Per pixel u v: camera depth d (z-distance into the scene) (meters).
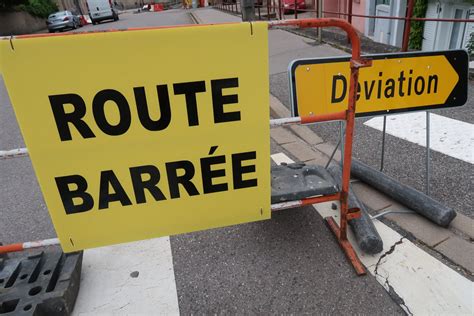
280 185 2.39
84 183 1.86
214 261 2.37
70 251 2.03
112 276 2.30
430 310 1.90
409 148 3.50
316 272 2.21
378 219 2.59
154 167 1.90
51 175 1.81
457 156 3.26
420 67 2.61
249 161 2.00
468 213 2.54
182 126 1.84
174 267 2.35
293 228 2.61
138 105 1.75
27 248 2.05
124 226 2.01
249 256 2.38
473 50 6.34
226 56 1.74
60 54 1.59
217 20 18.39
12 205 3.39
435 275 2.10
